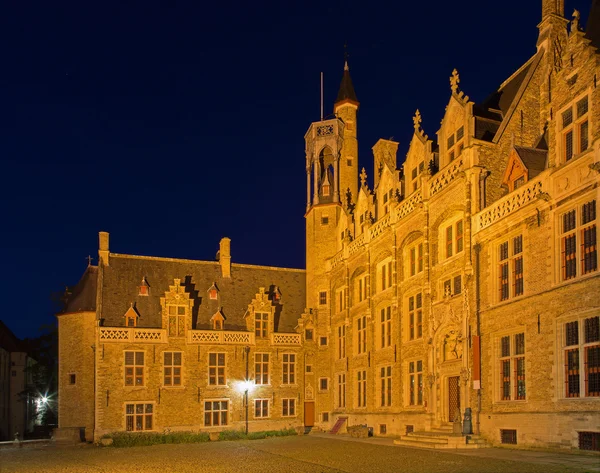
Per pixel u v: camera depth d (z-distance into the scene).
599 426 20.86
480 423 27.72
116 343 45.22
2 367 70.69
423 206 34.03
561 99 24.58
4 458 31.98
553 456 21.34
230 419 47.25
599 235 21.50
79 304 47.22
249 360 48.84
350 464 22.77
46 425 76.62
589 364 21.80
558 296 23.41
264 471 21.83
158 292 49.22
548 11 32.19
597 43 25.08
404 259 37.38
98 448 38.62
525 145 31.08
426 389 33.31
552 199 24.06
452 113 32.88
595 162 21.84
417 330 35.38
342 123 53.75
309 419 49.78
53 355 74.25
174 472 22.47
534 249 25.02
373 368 40.94
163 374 46.06
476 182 29.45
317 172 53.09
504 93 35.28
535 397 24.39
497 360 27.12
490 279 27.88
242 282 53.09
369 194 44.56
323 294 51.47
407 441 30.58
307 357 50.69
